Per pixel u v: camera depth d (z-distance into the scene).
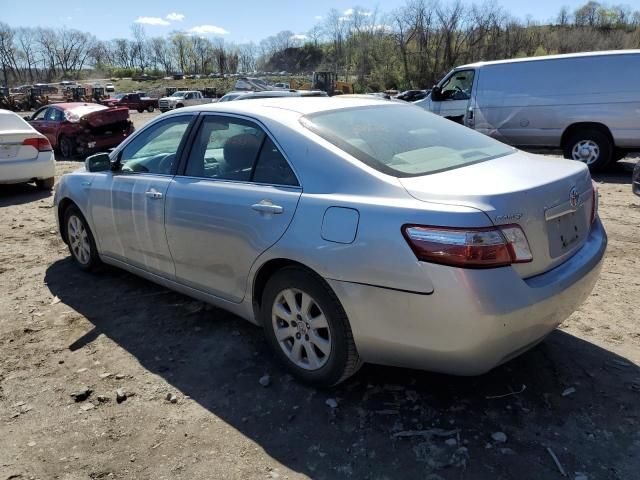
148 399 3.06
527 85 10.32
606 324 3.76
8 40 113.00
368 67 70.88
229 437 2.72
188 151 3.74
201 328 3.89
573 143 10.09
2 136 8.79
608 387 3.02
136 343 3.71
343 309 2.78
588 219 3.10
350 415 2.85
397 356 2.69
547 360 3.30
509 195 2.50
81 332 3.90
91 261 4.91
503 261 2.42
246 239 3.16
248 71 125.44
